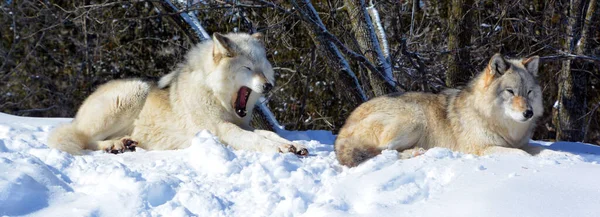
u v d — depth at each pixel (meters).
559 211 6.45
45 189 7.63
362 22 19.58
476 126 10.84
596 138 27.88
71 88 31.45
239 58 11.80
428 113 11.03
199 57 12.37
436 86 20.72
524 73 10.80
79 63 32.38
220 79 11.71
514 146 11.12
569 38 22.09
